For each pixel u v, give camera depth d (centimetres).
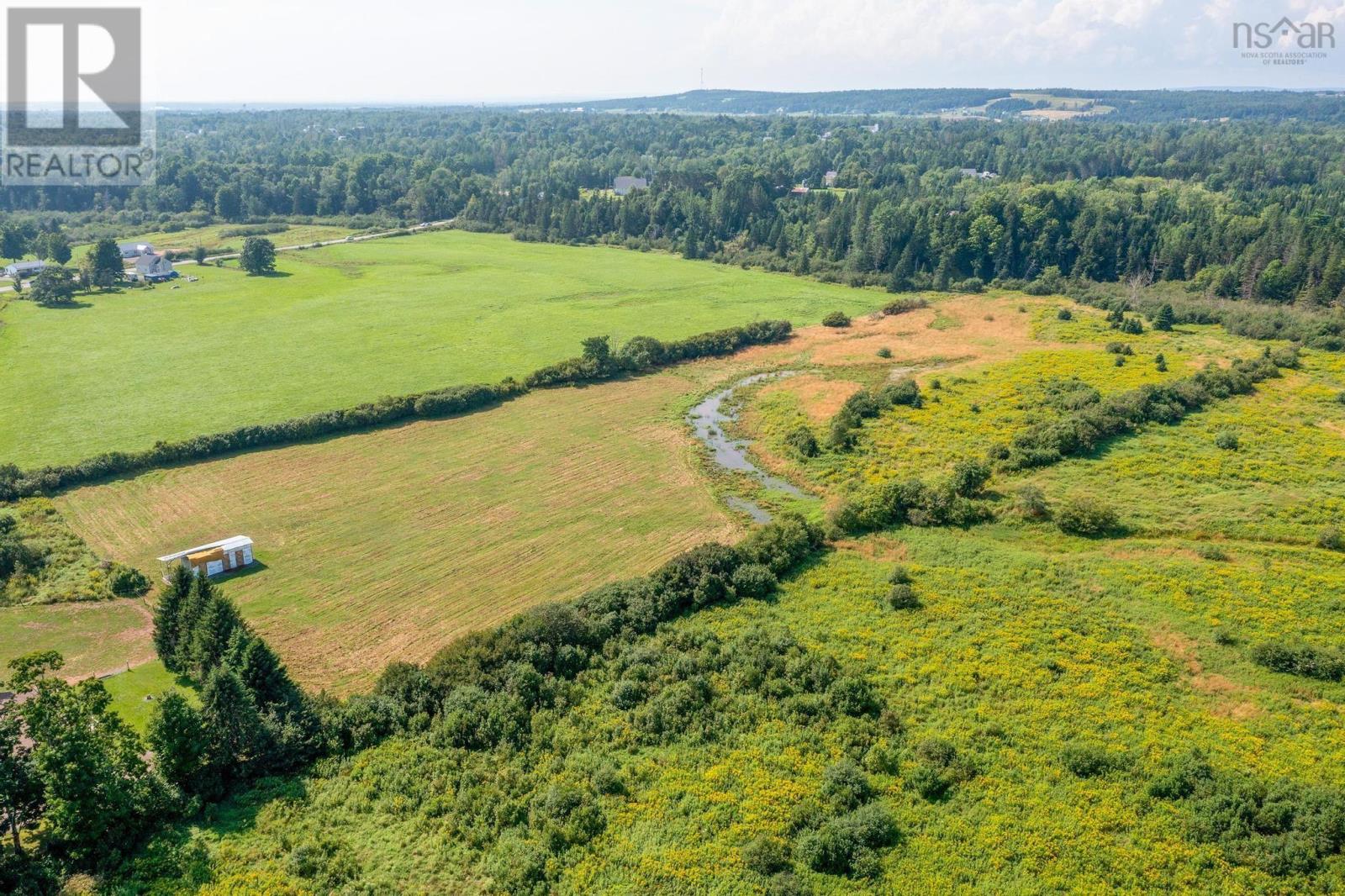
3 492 7819
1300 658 5519
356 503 8056
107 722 4253
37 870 3841
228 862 4050
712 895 3900
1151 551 7088
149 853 4072
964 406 10269
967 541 7300
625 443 9612
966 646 5822
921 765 4712
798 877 4000
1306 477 8244
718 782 4600
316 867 4012
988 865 4097
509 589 6706
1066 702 5262
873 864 4047
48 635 5938
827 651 5766
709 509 8094
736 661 5600
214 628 5212
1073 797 4519
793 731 5006
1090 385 10781
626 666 5562
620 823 4328
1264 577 6575
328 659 5797
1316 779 4631
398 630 6150
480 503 8125
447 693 5212
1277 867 4044
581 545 7406
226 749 4572
